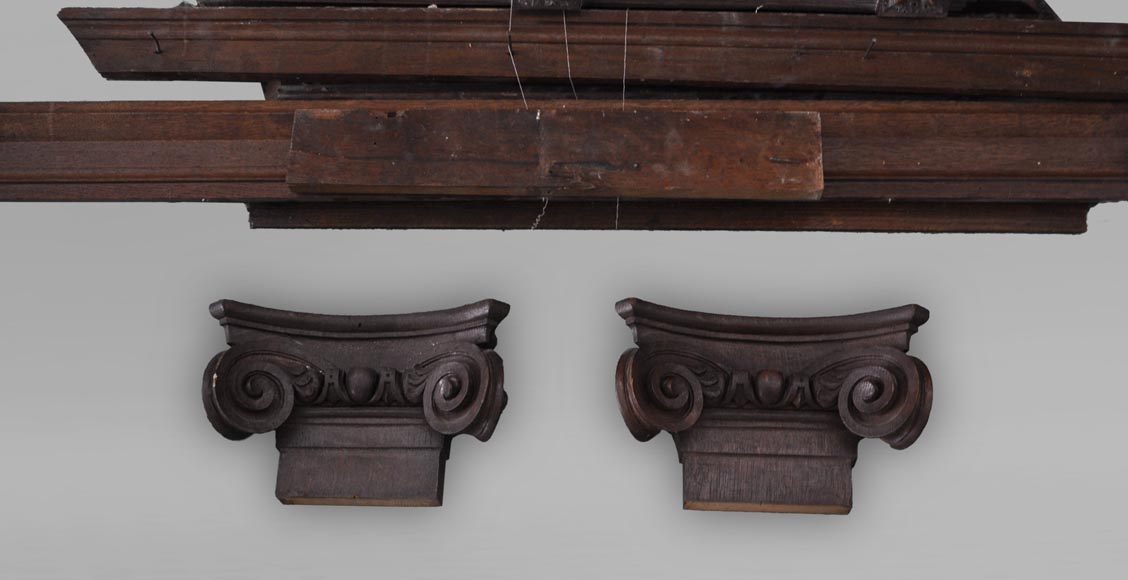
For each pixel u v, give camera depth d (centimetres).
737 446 251
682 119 223
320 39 229
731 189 220
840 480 251
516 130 222
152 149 231
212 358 255
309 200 232
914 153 228
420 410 252
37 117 232
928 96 235
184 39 230
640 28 228
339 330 255
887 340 250
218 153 229
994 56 230
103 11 230
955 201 237
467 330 250
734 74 229
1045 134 230
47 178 232
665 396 247
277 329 255
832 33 229
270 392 251
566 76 229
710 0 230
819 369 250
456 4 230
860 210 241
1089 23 230
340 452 255
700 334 252
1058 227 244
